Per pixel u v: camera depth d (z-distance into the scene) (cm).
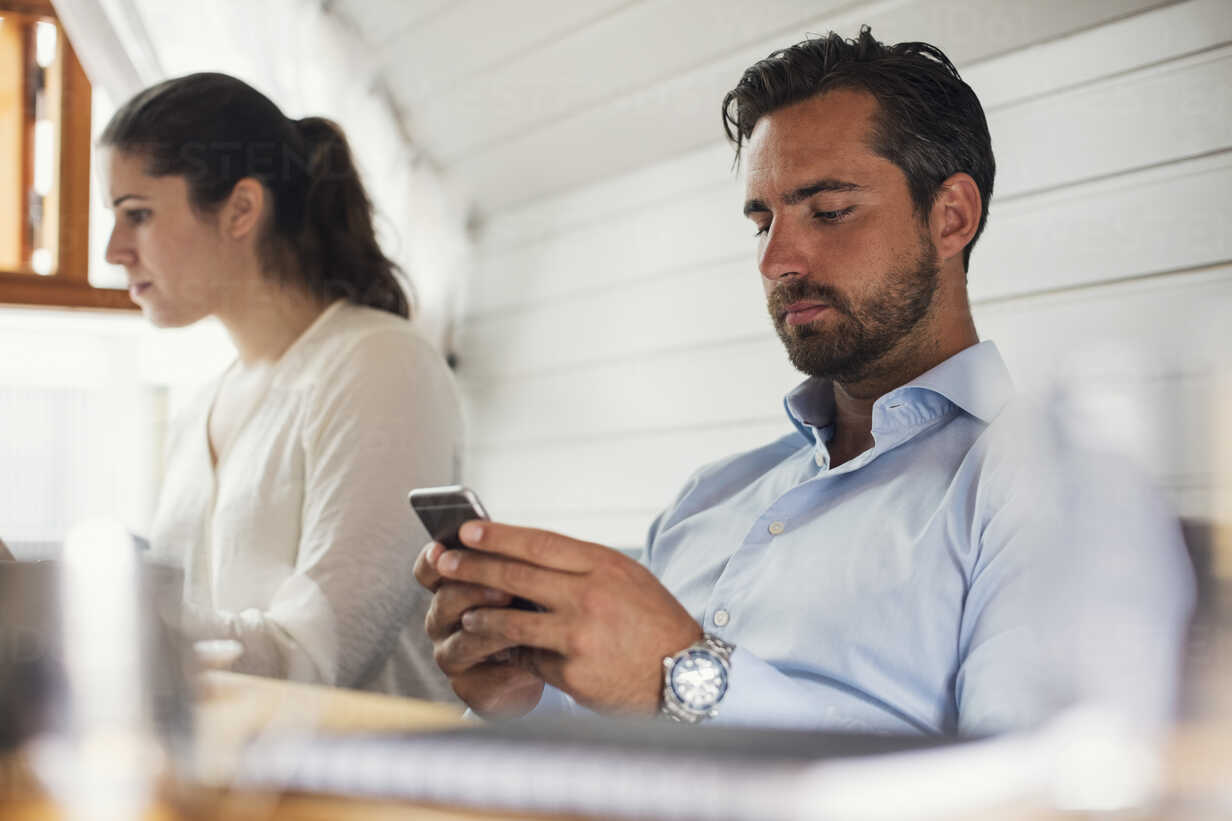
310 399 163
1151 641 37
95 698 51
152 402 284
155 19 306
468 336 331
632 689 97
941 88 127
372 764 47
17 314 299
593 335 287
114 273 312
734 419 243
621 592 96
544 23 253
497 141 296
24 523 247
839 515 120
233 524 163
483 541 96
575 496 289
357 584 148
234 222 176
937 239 127
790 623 115
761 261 130
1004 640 94
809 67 129
